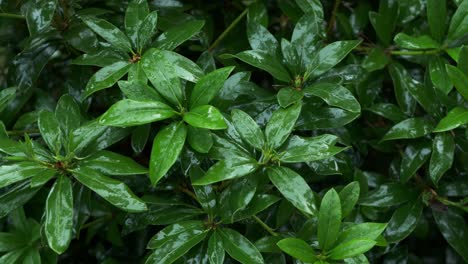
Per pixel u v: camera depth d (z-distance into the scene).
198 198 1.20
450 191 1.33
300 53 1.24
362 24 1.46
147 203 1.24
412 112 1.35
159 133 1.12
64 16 1.32
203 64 1.28
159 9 1.38
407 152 1.31
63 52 1.48
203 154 1.19
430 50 1.36
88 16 1.29
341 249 1.11
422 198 1.32
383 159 1.49
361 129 1.40
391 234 1.30
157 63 1.15
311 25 1.25
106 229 1.45
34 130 1.30
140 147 1.23
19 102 1.33
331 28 1.46
